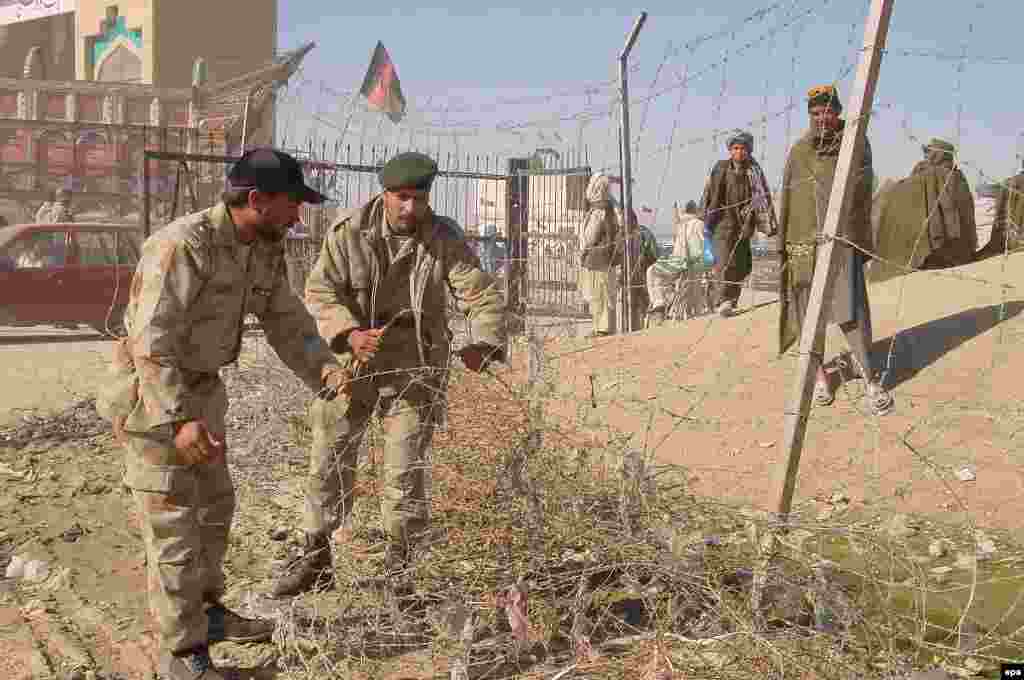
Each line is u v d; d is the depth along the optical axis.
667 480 4.89
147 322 3.04
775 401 6.09
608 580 3.46
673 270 11.48
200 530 3.43
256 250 3.32
